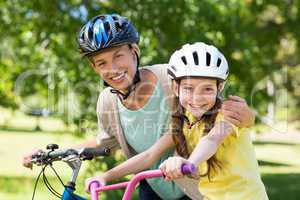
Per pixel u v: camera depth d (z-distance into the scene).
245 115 3.41
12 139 23.17
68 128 9.27
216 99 3.44
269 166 16.78
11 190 11.73
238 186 3.46
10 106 10.62
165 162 3.01
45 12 9.21
